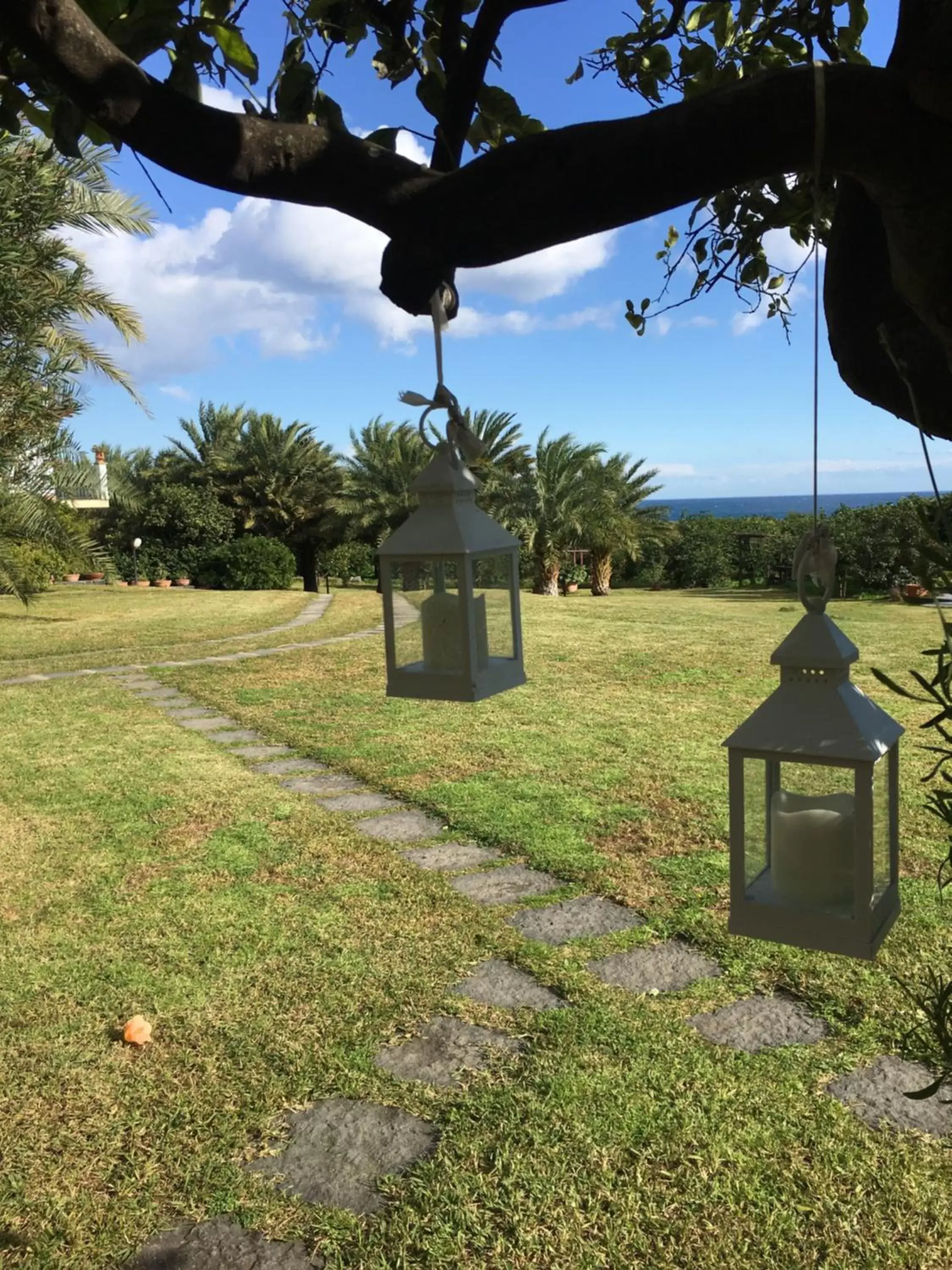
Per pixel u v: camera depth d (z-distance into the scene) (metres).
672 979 3.49
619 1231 2.27
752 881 1.29
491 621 1.73
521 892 4.41
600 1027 3.16
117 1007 3.43
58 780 6.59
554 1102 2.77
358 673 11.08
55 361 8.54
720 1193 2.37
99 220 8.91
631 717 8.33
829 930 1.23
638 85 2.44
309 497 30.45
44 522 12.05
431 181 1.13
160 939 4.00
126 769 6.91
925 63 0.88
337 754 7.23
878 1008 3.18
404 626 1.71
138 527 30.28
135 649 13.44
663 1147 2.55
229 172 1.14
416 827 5.48
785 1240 2.21
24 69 1.53
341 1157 2.58
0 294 7.58
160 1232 2.32
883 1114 2.65
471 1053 3.06
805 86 0.94
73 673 11.48
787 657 1.24
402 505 27.05
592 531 25.77
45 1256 2.25
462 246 1.15
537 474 25.28
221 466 30.62
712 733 7.66
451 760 6.95
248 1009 3.39
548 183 1.05
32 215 7.60
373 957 3.77
